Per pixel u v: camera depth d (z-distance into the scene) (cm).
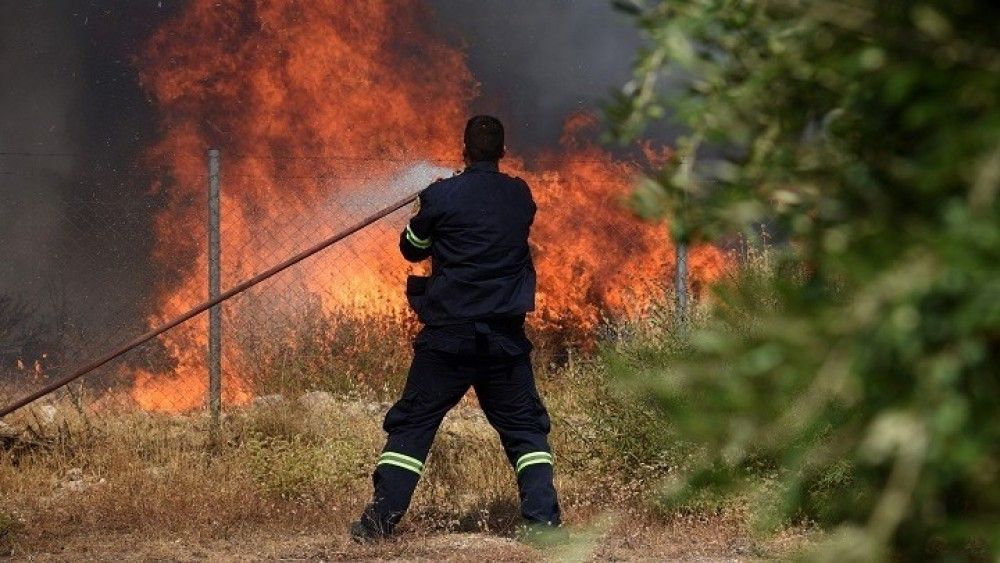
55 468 2764
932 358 401
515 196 2241
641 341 2627
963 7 432
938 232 410
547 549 2069
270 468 2597
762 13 480
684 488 490
